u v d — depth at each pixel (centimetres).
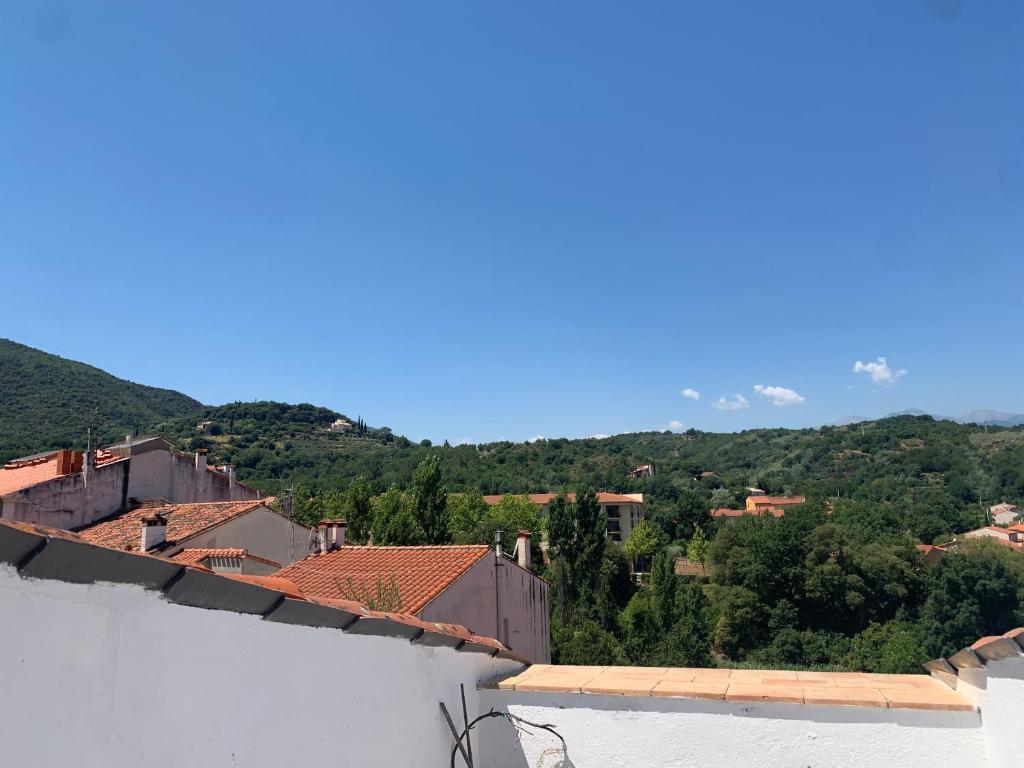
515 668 578
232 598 287
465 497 7269
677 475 14425
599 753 481
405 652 431
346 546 1919
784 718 447
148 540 1800
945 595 5884
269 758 311
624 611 5438
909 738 425
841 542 6334
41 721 212
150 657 253
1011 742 397
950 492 11162
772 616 6159
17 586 207
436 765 457
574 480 12412
